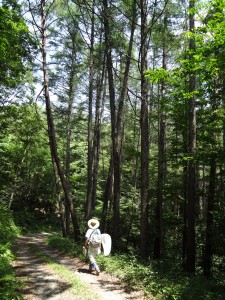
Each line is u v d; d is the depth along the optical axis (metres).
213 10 9.14
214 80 12.20
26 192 38.41
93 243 9.31
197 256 16.20
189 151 12.43
